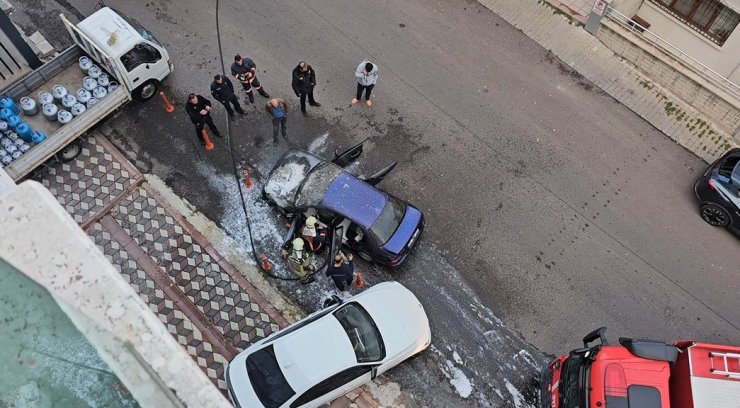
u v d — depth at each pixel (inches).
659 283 490.0
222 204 503.5
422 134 549.3
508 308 475.5
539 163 540.4
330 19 607.8
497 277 486.9
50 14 583.5
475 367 453.1
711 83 560.7
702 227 516.4
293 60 582.2
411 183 524.4
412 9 620.4
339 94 566.6
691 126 567.8
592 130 561.3
